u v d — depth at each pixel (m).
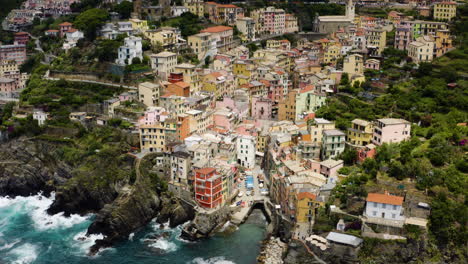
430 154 185.75
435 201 164.88
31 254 185.75
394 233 161.88
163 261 180.00
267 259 177.88
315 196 179.50
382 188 174.75
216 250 186.25
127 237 198.12
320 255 164.38
